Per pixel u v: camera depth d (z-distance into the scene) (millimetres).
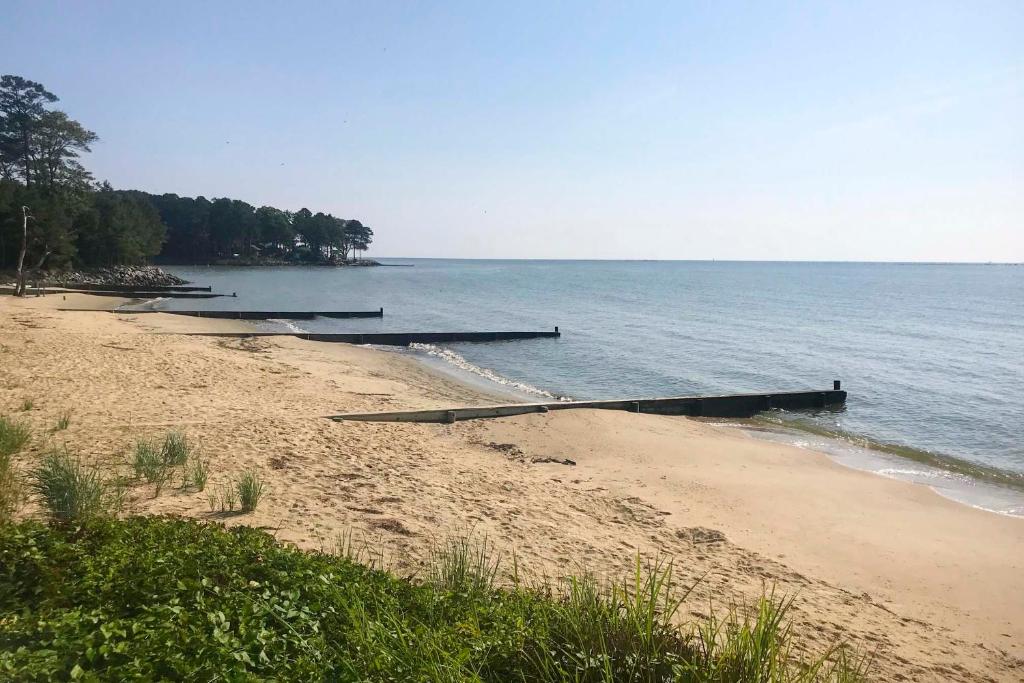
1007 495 14117
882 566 9609
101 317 34531
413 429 15883
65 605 4367
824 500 12500
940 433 19734
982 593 8914
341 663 3785
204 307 51594
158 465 9328
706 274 173875
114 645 3670
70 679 3291
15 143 65688
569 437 16578
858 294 88500
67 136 66938
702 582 8000
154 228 87312
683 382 27344
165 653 3602
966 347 37500
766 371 29828
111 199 78750
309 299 64062
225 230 118250
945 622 7953
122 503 7699
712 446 16828
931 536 10969
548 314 54438
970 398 24375
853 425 20859
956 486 14672
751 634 4082
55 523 5883
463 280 119000
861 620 7590
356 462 11609
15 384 15734
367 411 16844
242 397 17094
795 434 19625
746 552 9469
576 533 9273
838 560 9711
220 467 10242
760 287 104062
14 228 54375
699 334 42125
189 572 4844
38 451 10148
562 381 27234
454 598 4996
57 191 65812
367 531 8078
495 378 27188
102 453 10375
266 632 4023
